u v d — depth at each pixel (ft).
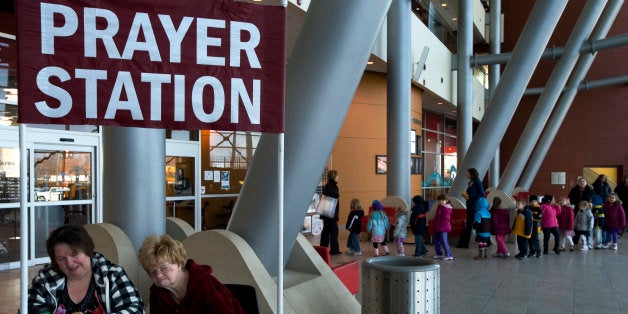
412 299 12.80
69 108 8.46
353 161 55.57
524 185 68.44
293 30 38.22
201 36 9.22
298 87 14.47
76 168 31.83
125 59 8.79
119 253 16.10
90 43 8.58
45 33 8.32
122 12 8.73
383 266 13.20
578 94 85.76
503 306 21.35
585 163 85.35
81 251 7.92
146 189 17.51
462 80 63.52
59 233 7.90
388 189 47.34
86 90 8.57
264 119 9.66
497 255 35.22
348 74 14.58
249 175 15.46
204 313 8.43
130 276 16.17
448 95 70.69
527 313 20.29
